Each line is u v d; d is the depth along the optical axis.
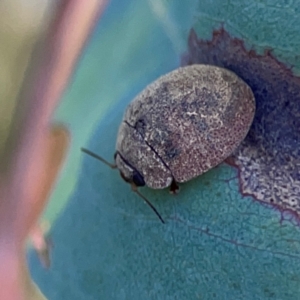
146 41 0.06
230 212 0.05
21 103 0.07
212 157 0.05
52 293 0.06
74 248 0.06
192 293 0.05
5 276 0.06
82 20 0.07
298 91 0.05
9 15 0.07
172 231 0.06
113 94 0.06
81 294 0.06
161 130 0.05
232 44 0.05
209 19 0.06
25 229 0.06
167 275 0.06
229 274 0.05
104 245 0.06
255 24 0.05
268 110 0.05
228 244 0.05
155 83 0.06
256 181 0.05
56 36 0.07
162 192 0.06
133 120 0.06
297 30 0.05
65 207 0.06
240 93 0.05
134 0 0.07
